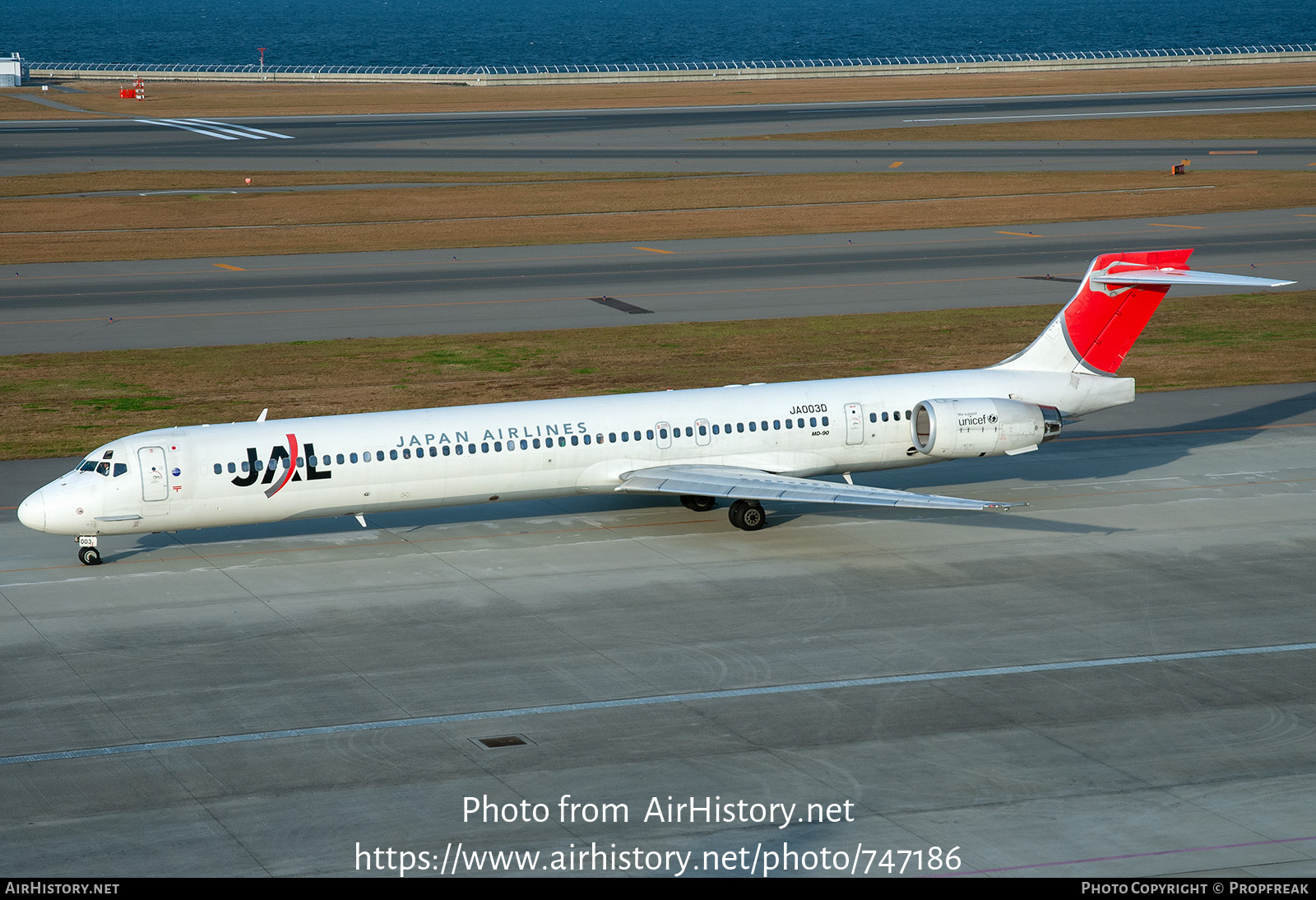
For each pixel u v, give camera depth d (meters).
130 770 45.28
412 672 53.50
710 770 45.22
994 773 44.81
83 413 96.25
